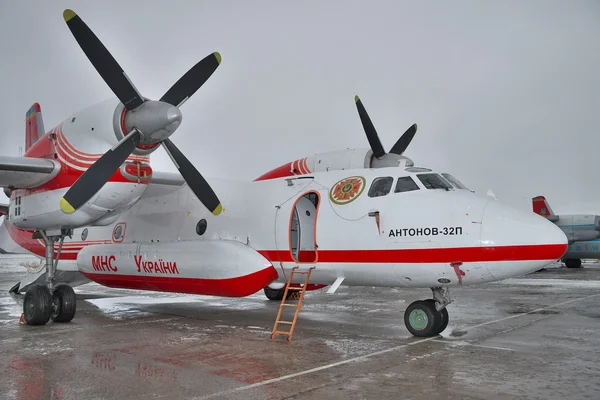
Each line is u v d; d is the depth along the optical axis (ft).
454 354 21.83
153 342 24.94
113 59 26.71
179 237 35.12
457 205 24.90
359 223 27.12
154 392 16.16
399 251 25.64
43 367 19.65
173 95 29.37
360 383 17.11
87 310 38.55
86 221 30.27
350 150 33.27
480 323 31.12
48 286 31.60
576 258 105.29
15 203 32.48
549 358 21.02
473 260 23.94
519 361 20.45
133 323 31.58
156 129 26.81
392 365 19.74
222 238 32.63
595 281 70.03
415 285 26.55
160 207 37.06
